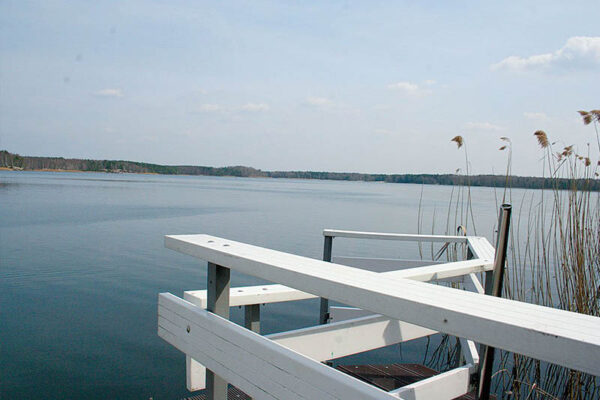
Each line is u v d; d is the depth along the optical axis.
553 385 4.18
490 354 1.49
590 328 0.68
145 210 30.66
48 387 4.68
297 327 6.91
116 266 11.45
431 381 1.76
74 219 23.22
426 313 0.82
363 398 0.88
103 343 6.00
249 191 76.94
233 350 1.28
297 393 1.05
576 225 4.21
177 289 9.13
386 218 27.98
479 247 2.60
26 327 6.57
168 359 5.50
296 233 19.61
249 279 10.27
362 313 2.81
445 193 96.62
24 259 12.05
